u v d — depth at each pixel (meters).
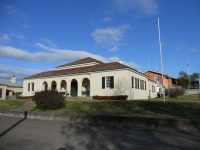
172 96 32.47
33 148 9.41
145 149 8.62
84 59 45.34
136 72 34.34
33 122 16.59
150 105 18.78
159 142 9.63
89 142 10.02
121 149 8.76
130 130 12.60
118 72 32.16
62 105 22.06
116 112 17.36
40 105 21.88
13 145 9.95
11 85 63.06
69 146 9.48
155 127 12.56
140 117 13.19
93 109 19.67
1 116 21.08
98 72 34.09
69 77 38.22
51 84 41.25
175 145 9.09
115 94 31.86
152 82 44.34
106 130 12.79
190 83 62.41
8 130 13.46
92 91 34.22
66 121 16.67
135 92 33.34
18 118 19.27
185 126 11.70
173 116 14.14
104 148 8.98
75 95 38.22
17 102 29.92
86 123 15.46
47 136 11.55
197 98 29.70
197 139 10.05
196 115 14.33
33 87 44.59
